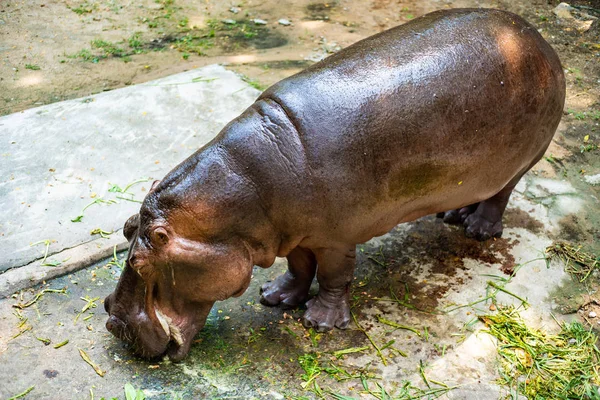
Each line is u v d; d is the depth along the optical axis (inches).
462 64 149.9
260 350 157.9
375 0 367.9
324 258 155.8
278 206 139.5
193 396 145.0
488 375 153.9
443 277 182.7
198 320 148.9
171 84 259.1
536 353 159.8
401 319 168.7
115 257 183.2
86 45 312.7
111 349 155.6
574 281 183.3
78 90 276.4
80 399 142.9
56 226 190.2
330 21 343.6
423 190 151.5
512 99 155.1
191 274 137.5
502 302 174.9
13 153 217.2
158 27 332.5
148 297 140.5
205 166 137.3
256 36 326.0
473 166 154.9
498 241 196.2
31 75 285.9
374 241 194.5
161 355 153.4
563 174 227.1
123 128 232.4
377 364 155.5
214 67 275.3
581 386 151.9
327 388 148.4
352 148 140.1
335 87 143.3
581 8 357.7
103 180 208.8
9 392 143.7
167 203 135.1
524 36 162.1
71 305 168.1
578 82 286.0
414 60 148.2
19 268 175.8
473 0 369.7
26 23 329.1
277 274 182.1
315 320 163.8
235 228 138.0
